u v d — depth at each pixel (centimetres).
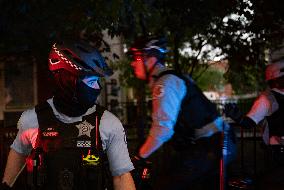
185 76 308
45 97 1112
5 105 1220
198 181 308
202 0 678
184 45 909
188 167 307
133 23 712
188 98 301
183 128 304
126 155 194
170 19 720
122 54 1138
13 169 203
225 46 800
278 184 329
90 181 182
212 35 779
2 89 1207
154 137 294
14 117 1213
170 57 909
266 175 337
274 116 330
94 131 187
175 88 295
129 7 701
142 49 311
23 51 891
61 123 188
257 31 711
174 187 311
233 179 337
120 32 688
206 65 916
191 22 695
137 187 282
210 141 304
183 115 301
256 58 789
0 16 759
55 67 187
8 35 791
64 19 695
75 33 691
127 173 197
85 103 187
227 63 858
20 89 1196
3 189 204
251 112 333
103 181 189
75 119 189
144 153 295
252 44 780
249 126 331
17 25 764
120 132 193
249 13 687
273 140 333
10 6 743
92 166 183
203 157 304
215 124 307
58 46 188
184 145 308
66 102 187
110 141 191
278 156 331
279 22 714
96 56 190
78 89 185
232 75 883
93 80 189
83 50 187
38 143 188
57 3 695
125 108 1255
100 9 670
